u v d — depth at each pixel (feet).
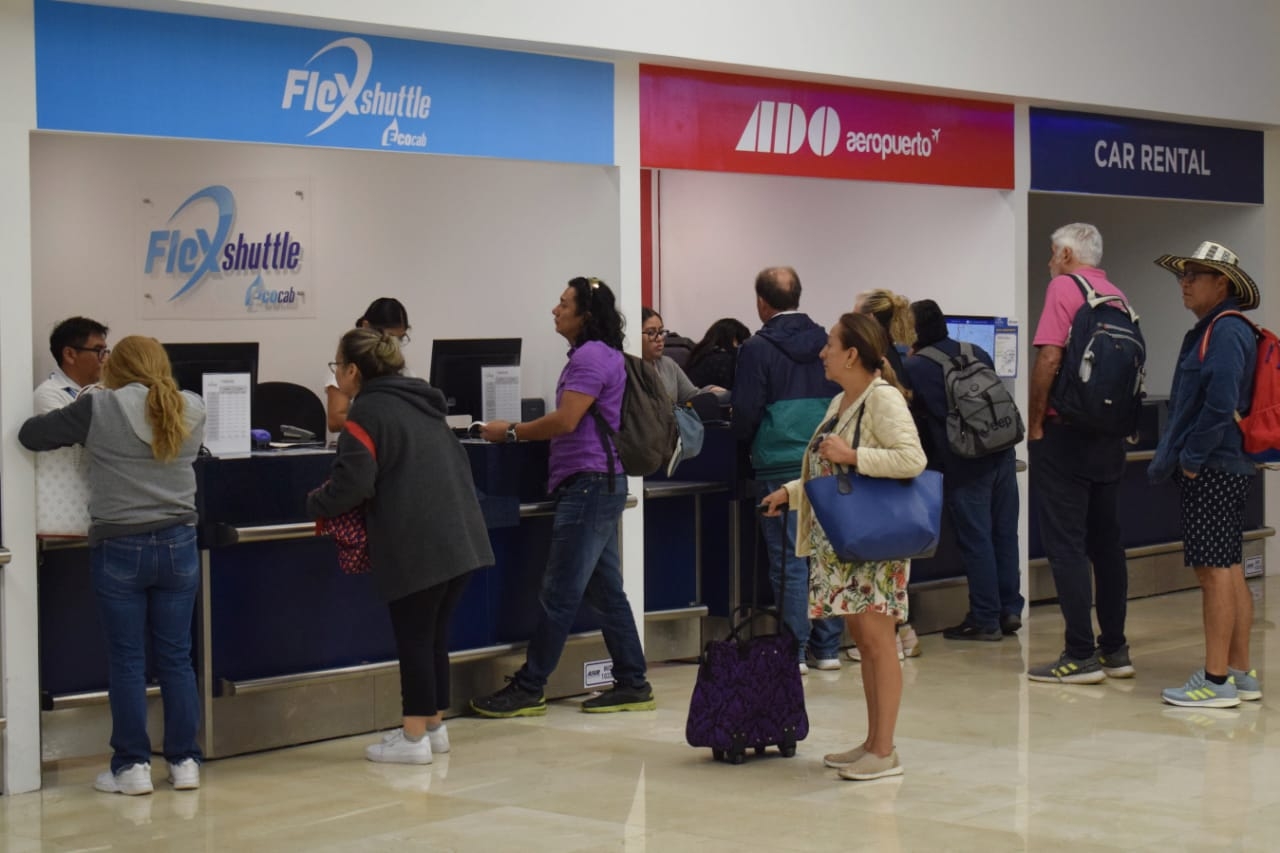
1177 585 33.14
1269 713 21.59
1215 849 15.31
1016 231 29.48
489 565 19.21
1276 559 35.50
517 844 15.72
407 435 18.54
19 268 17.97
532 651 21.80
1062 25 29.17
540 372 25.71
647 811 16.89
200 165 33.01
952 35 27.37
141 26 18.86
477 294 27.35
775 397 24.07
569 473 21.34
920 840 15.67
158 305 33.35
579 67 23.08
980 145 28.76
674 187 37.47
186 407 17.80
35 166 33.19
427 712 19.17
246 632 19.80
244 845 15.87
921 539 17.35
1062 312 23.27
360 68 20.76
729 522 25.82
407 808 17.17
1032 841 15.61
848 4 25.76
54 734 19.15
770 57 24.70
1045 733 20.42
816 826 16.21
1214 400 21.06
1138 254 36.86
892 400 17.38
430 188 28.22
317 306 31.55
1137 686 23.48
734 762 18.97
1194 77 31.73
